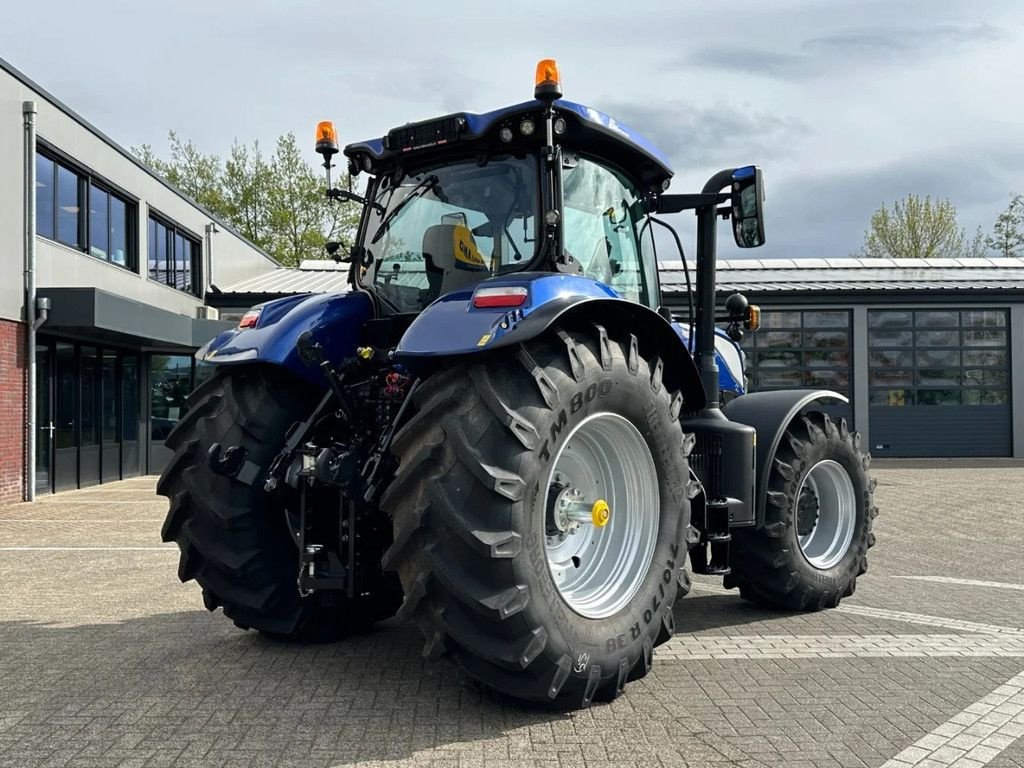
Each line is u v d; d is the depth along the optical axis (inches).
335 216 1644.9
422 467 128.2
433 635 130.0
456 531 124.5
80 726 131.3
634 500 153.2
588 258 165.8
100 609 213.0
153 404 744.3
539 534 130.3
